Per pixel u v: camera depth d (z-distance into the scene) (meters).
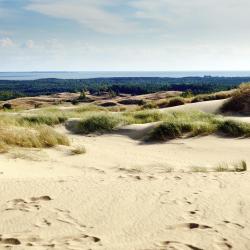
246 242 4.11
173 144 12.87
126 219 4.88
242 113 20.38
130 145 13.14
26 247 3.95
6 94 169.25
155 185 6.59
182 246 4.00
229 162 9.96
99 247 3.98
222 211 5.13
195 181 6.90
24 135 11.76
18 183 6.70
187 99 28.20
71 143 12.89
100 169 9.02
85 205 5.45
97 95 173.12
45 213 5.08
